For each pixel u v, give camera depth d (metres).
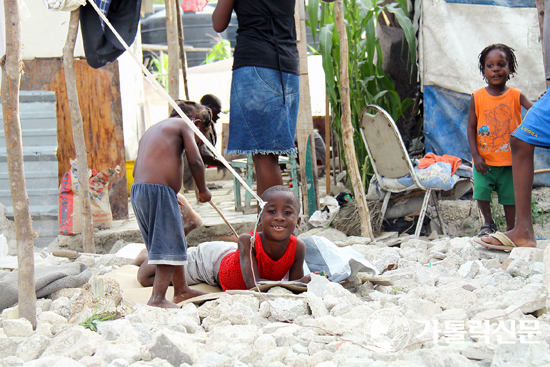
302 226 5.18
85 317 2.38
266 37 3.59
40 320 2.41
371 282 3.01
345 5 5.80
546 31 3.57
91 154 5.47
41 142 5.39
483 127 4.17
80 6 4.23
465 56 5.43
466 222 5.00
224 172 8.68
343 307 2.38
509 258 3.29
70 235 5.02
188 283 3.33
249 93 3.63
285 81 3.69
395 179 4.66
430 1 5.46
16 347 2.08
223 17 3.63
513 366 1.69
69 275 3.12
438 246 3.96
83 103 5.43
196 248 3.38
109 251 4.97
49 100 5.39
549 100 3.33
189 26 13.31
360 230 4.80
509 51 4.14
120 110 5.48
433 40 5.48
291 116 3.80
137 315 2.37
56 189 5.36
